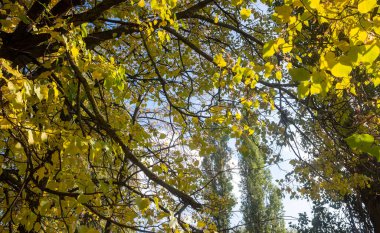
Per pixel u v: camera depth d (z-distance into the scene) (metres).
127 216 2.98
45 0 3.43
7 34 3.42
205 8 6.38
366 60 1.87
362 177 6.04
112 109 4.75
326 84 1.96
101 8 3.43
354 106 4.45
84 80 2.81
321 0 2.05
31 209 2.66
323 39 3.43
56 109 3.28
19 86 1.88
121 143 2.96
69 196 2.57
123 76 2.84
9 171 3.37
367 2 1.76
